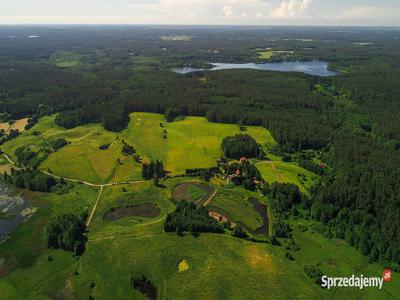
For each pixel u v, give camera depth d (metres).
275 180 158.38
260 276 105.00
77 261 113.06
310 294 99.00
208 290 100.25
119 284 103.50
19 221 137.38
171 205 143.62
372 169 158.50
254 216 136.50
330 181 154.50
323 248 117.56
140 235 123.69
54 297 100.75
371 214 129.62
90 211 141.00
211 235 122.62
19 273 109.94
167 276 105.69
